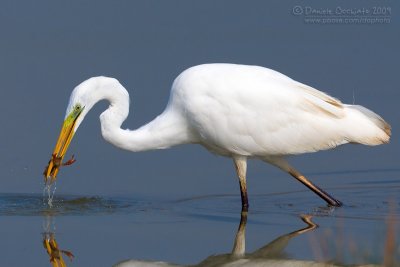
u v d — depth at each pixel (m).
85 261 12.57
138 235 13.80
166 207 15.62
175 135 15.36
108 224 14.48
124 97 15.16
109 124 15.20
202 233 13.91
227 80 14.77
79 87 14.89
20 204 15.78
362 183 17.16
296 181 17.39
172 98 15.27
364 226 14.01
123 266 12.31
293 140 14.83
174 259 12.65
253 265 12.35
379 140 14.80
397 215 14.72
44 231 14.05
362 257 11.44
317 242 12.83
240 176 15.30
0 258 12.70
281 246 13.14
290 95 14.70
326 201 15.50
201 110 14.79
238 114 14.70
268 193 16.62
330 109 14.69
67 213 15.20
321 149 15.00
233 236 13.70
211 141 15.13
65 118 14.90
